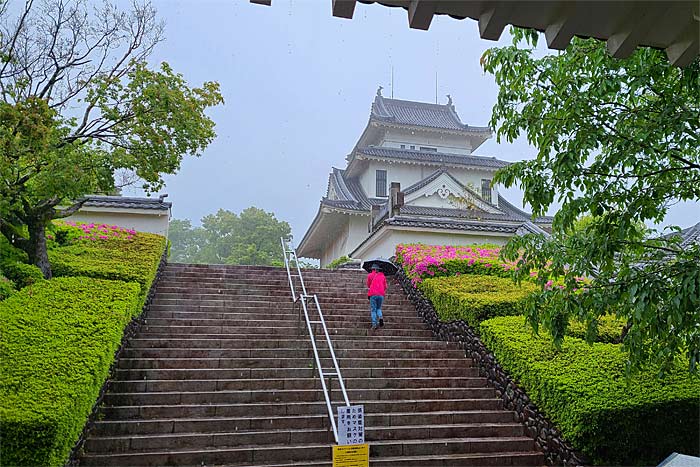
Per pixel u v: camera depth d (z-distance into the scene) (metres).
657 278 4.93
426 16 3.11
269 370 7.54
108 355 6.38
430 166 26.70
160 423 6.14
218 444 6.02
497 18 3.17
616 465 5.95
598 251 5.21
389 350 8.65
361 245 16.36
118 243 11.03
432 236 14.33
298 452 5.98
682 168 5.14
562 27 3.23
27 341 6.10
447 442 6.44
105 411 6.28
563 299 5.69
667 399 6.01
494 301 8.88
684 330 5.21
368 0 3.15
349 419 5.27
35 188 7.67
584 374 6.55
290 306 10.30
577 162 5.15
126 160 7.85
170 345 8.06
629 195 5.18
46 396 5.02
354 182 27.89
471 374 8.28
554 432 6.34
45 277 8.59
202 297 10.26
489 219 21.23
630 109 5.31
